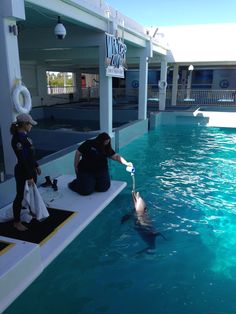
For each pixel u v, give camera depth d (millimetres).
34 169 3992
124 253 4145
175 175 7418
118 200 5777
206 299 3357
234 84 23438
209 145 10766
